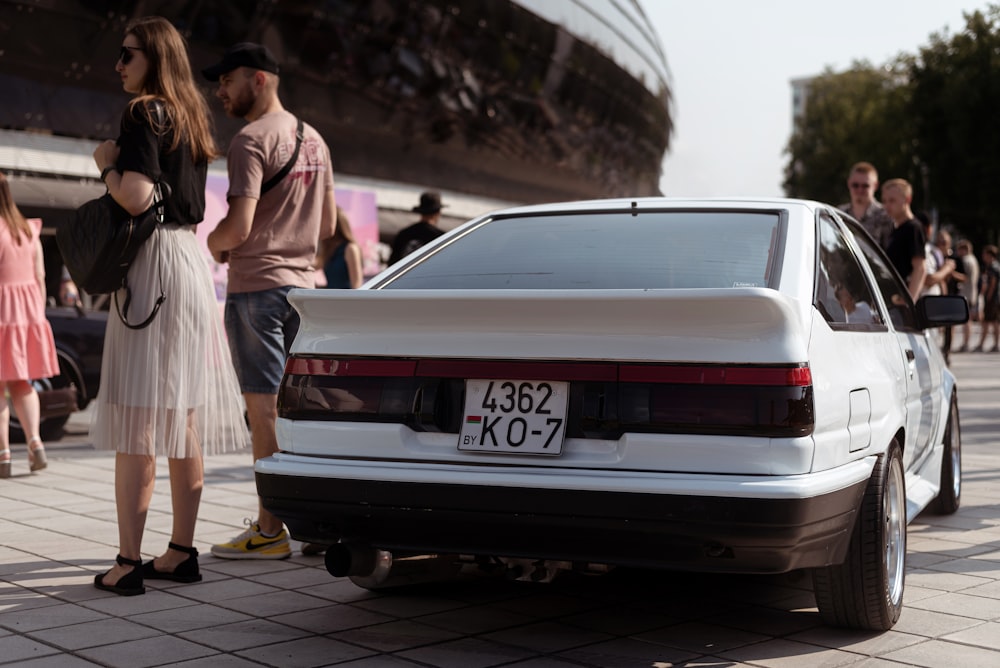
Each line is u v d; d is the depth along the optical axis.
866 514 3.57
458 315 3.38
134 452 4.25
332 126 24.20
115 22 17.95
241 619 3.91
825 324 3.53
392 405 3.42
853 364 3.67
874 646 3.59
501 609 4.05
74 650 3.51
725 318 3.13
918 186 63.25
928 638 3.69
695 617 3.93
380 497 3.36
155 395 4.27
